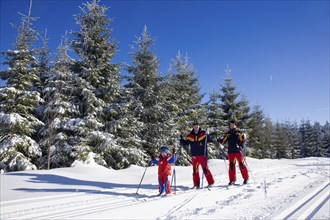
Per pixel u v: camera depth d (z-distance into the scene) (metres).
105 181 7.55
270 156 40.41
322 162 17.16
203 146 7.04
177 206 4.63
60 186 6.46
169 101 19.41
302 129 56.19
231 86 26.52
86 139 13.63
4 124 13.68
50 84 15.23
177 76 22.98
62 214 4.15
